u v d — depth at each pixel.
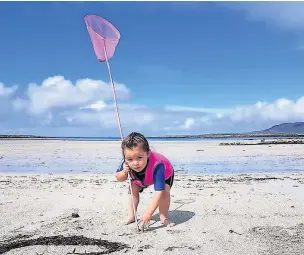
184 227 1.42
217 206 1.81
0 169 4.24
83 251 1.16
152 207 1.39
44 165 4.75
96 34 1.50
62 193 2.26
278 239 1.27
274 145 10.14
